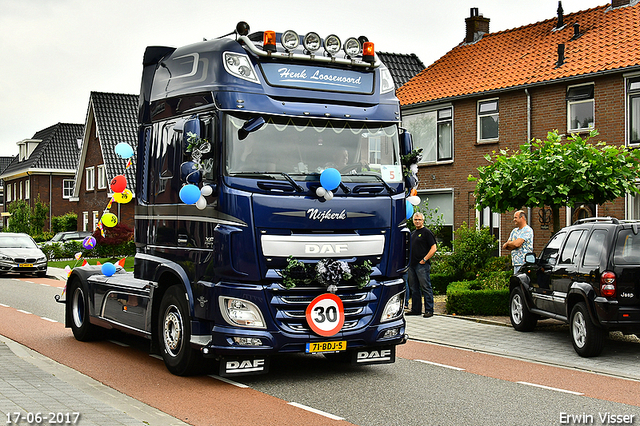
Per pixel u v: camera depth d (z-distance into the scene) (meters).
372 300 8.18
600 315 9.74
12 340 11.40
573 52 22.16
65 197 59.16
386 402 7.27
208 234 7.81
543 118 21.72
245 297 7.57
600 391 7.92
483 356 10.24
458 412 6.86
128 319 9.59
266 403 7.20
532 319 12.33
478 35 28.16
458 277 18.88
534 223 21.69
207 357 7.79
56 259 38.59
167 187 8.79
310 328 7.78
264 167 7.76
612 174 13.16
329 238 7.88
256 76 7.94
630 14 22.44
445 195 24.94
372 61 8.59
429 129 25.59
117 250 33.31
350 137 8.24
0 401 6.55
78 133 61.16
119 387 7.95
